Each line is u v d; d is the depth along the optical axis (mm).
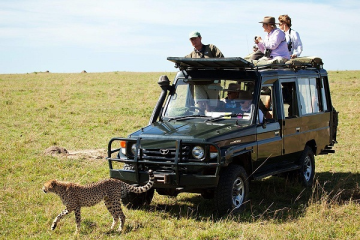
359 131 14430
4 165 9500
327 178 9211
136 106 19703
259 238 5680
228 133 6520
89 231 6023
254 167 7074
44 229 6086
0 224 6234
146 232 5922
